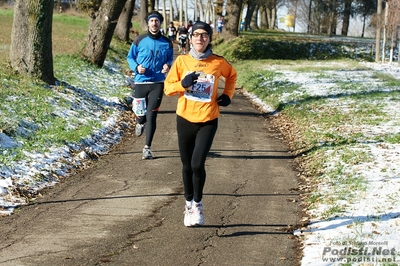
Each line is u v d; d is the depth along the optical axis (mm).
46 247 5414
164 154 9781
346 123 12562
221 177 8391
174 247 5523
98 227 6043
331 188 7492
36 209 6625
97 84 16469
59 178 8031
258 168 9078
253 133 12312
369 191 7152
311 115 13859
